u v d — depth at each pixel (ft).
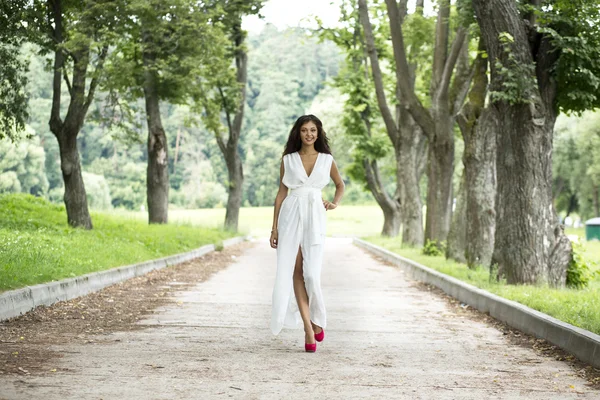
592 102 48.55
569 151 230.27
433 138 81.46
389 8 77.51
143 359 23.09
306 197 25.62
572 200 287.07
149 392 18.65
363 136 134.00
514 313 33.17
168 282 53.11
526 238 47.09
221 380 20.31
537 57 47.75
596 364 23.40
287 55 510.99
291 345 26.76
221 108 138.21
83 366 21.67
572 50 45.39
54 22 73.61
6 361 21.95
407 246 102.73
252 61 498.69
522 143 47.24
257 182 438.81
